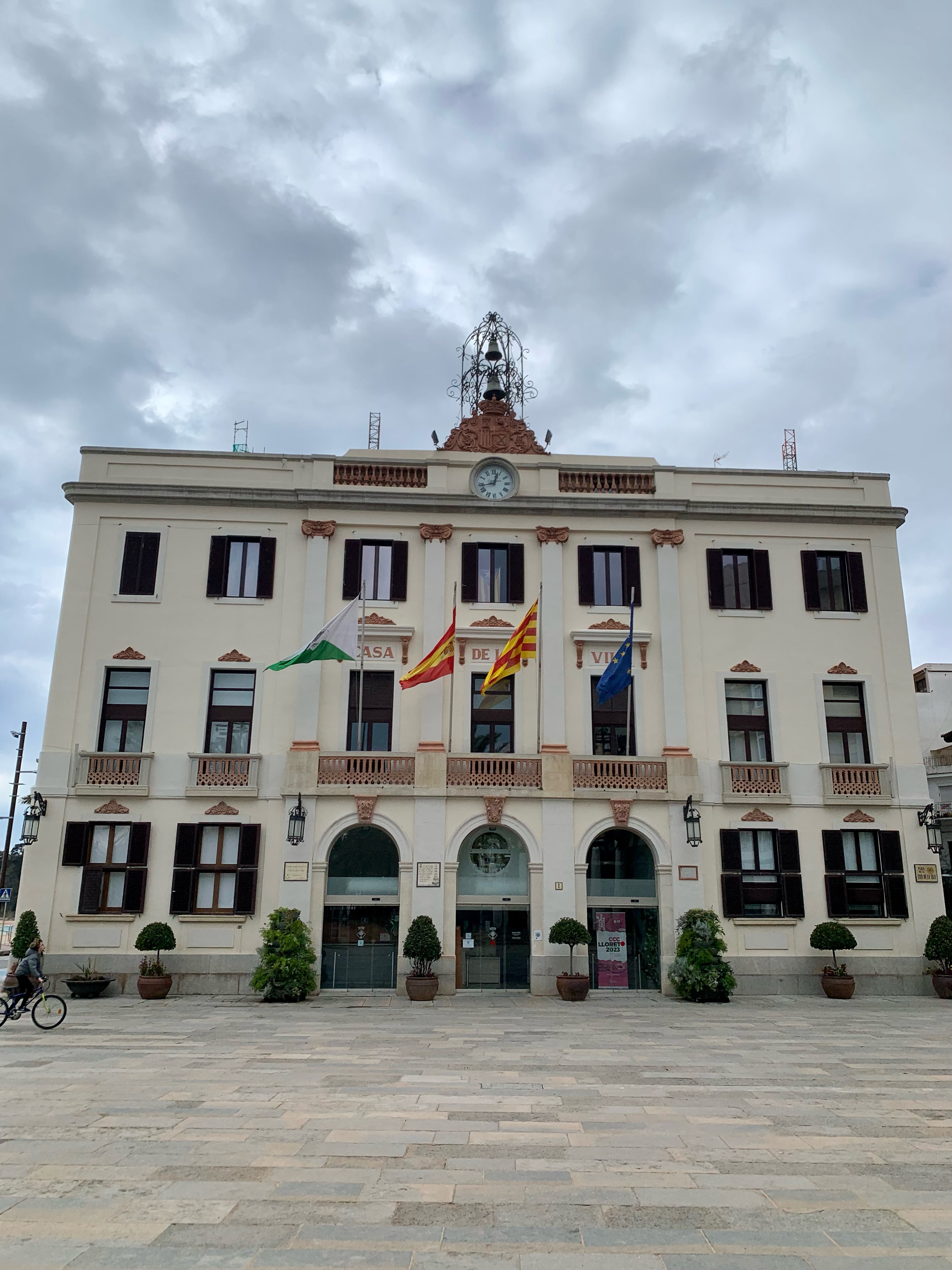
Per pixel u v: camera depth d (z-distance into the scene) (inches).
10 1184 349.7
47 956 895.1
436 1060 596.7
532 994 908.0
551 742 967.0
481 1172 368.2
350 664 981.2
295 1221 314.2
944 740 1393.9
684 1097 497.4
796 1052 632.4
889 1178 364.5
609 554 1041.5
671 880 946.1
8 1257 282.8
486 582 1025.5
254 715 964.6
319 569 1000.2
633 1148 402.3
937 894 967.6
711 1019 779.4
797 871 960.3
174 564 998.4
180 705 962.1
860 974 941.8
